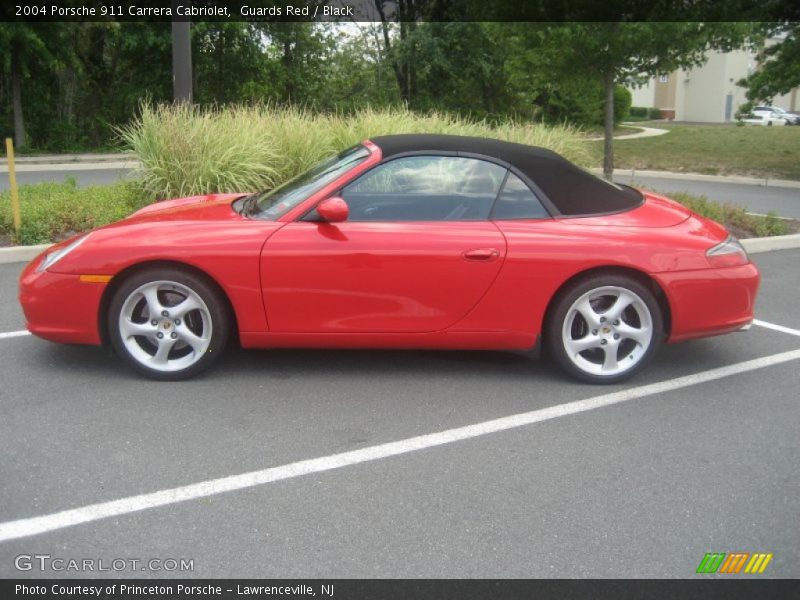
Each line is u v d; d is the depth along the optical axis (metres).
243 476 3.42
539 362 4.99
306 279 4.35
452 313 4.45
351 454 3.65
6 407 4.10
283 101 28.81
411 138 4.83
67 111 25.59
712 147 22.42
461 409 4.21
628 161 20.61
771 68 17.14
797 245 9.11
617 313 4.50
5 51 21.45
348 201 4.48
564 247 4.39
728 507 3.23
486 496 3.28
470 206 4.52
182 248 4.30
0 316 5.66
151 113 9.52
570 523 3.08
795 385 4.68
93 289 4.35
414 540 2.94
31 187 10.34
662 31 14.04
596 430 3.98
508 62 17.33
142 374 4.50
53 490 3.26
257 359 4.92
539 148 4.97
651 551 2.90
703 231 4.71
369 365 4.86
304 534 2.97
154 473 3.42
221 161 9.09
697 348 5.36
